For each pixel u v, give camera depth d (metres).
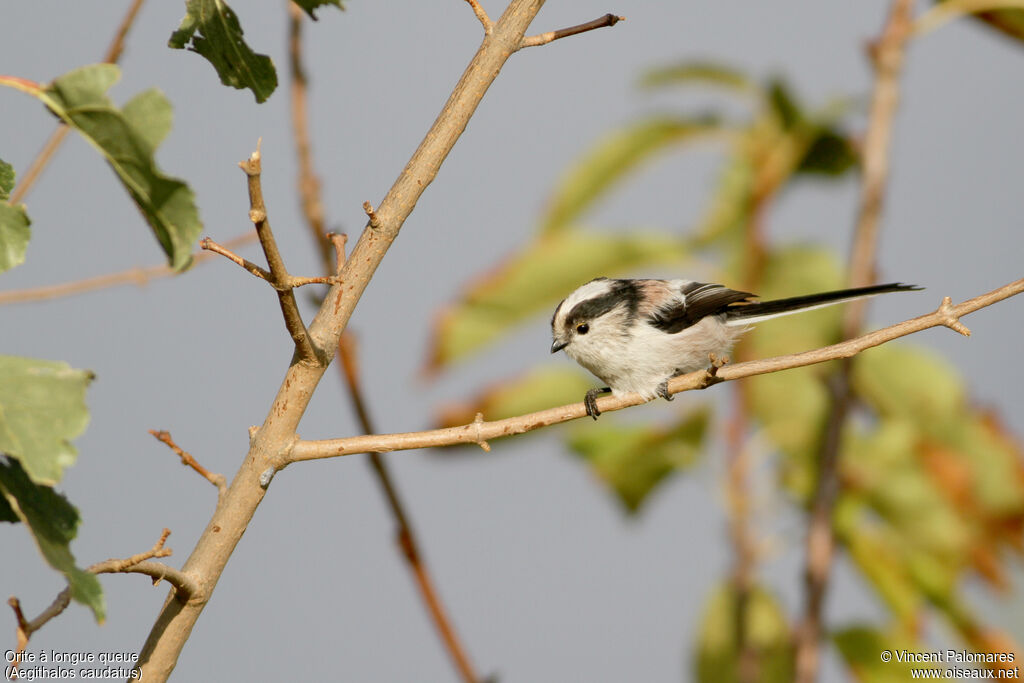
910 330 7.68
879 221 10.70
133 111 4.94
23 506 5.19
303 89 7.97
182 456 6.38
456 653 8.20
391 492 8.23
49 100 4.96
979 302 7.53
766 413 10.93
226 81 7.13
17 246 5.82
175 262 5.06
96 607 5.02
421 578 8.22
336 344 6.48
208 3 6.72
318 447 6.54
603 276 10.73
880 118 10.72
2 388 5.00
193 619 6.23
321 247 7.99
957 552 10.05
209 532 6.36
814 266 11.15
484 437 7.29
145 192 5.05
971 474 10.20
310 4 7.08
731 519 10.52
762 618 10.30
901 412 10.59
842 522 10.19
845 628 10.07
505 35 6.68
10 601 5.19
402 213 6.54
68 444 5.00
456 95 6.66
